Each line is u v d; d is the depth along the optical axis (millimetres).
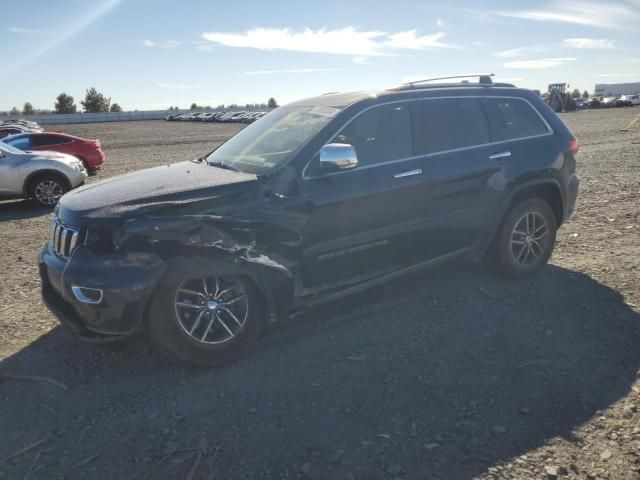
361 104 4352
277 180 3896
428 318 4465
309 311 4652
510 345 4008
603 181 10266
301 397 3406
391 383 3545
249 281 3783
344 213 4094
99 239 3453
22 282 5828
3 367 3889
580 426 3070
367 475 2715
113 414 3279
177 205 3555
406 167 4398
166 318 3492
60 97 98562
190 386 3561
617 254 5871
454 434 3023
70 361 3947
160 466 2812
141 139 36031
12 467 2846
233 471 2764
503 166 4914
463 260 4977
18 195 11070
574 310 4543
